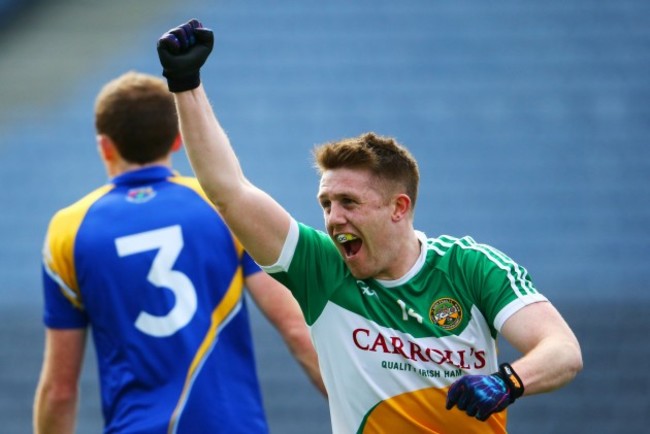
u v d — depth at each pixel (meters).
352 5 53.59
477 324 11.12
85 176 46.84
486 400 9.45
